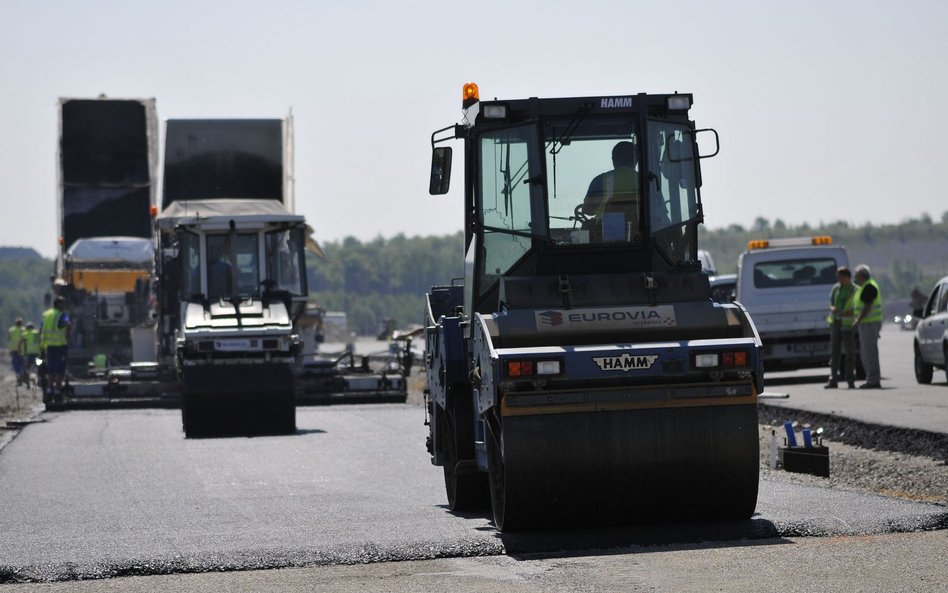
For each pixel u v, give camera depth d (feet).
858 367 327.06
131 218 435.12
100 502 155.84
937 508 125.39
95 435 249.96
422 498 152.87
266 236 282.56
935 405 238.89
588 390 118.93
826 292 334.03
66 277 428.56
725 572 100.42
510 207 131.75
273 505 148.56
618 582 98.43
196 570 109.40
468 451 138.31
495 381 118.73
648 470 119.34
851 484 171.01
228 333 251.19
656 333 123.85
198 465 194.39
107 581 106.42
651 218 131.13
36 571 108.78
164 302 321.32
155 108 424.46
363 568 108.37
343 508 144.56
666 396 119.75
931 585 93.15
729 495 121.08
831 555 105.29
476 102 135.54
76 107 421.18
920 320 311.06
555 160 131.13
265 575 106.52
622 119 132.05
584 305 125.59
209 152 347.36
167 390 329.93
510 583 99.71
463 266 141.38
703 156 133.08
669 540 116.26
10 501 159.33
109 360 426.51
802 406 242.37
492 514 136.67
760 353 120.78
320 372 332.39
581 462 118.32
